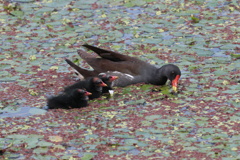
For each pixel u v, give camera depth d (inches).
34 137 473.4
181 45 675.4
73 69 617.0
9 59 636.1
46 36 700.0
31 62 631.2
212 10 776.9
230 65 623.8
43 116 515.2
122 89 588.1
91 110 530.9
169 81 612.1
